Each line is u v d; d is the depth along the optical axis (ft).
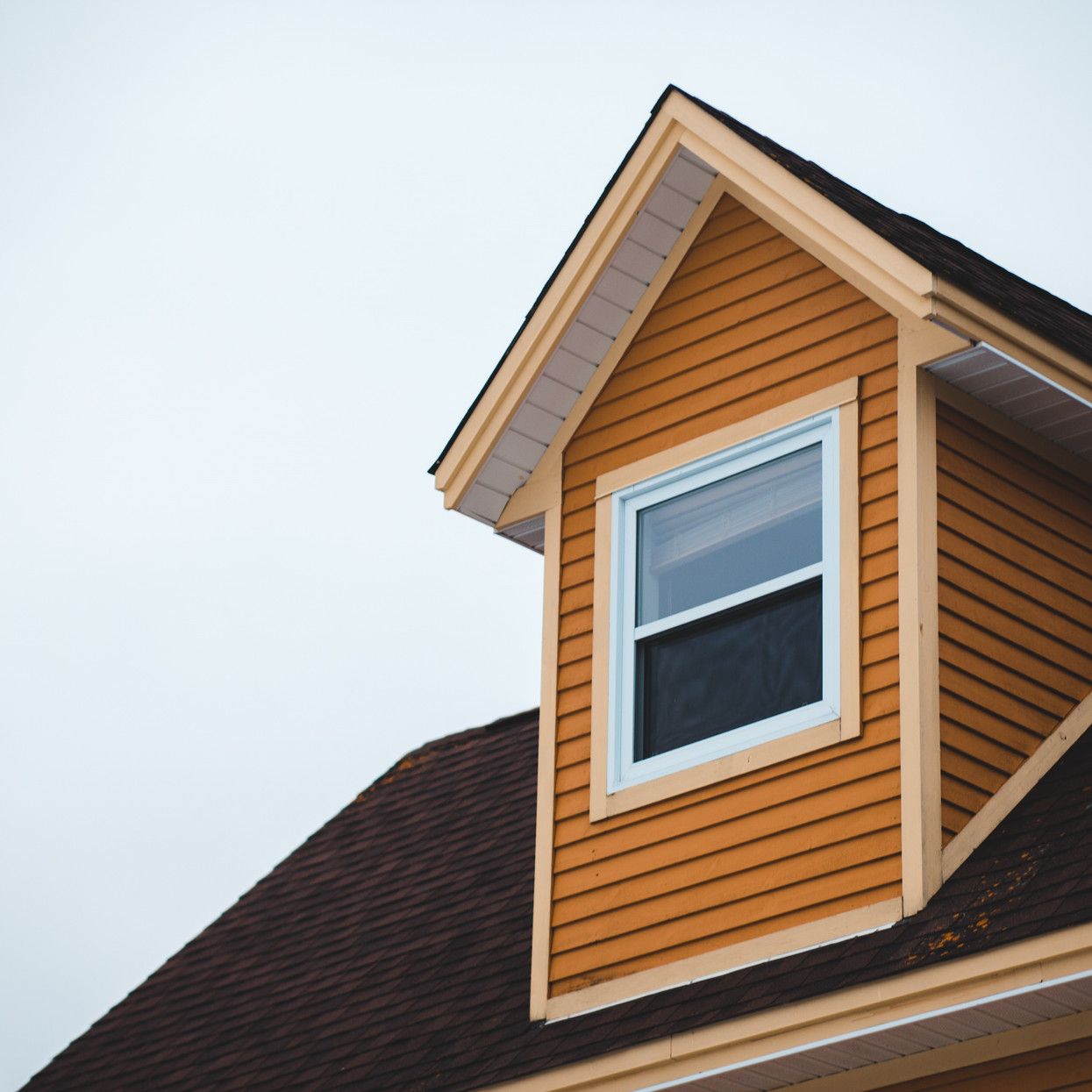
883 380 33.32
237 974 45.57
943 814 30.83
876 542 32.53
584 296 36.58
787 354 34.78
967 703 31.76
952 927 29.01
